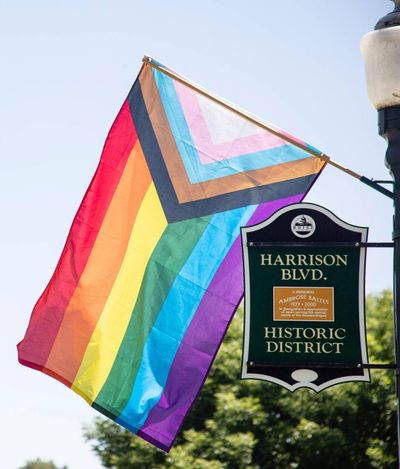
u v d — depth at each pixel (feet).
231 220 38.78
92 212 39.17
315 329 33.37
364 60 34.53
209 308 38.37
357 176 35.17
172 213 39.01
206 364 38.09
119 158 39.32
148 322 38.47
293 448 95.04
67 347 38.70
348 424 94.63
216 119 39.34
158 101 39.47
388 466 92.84
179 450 93.04
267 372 33.24
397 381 32.71
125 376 38.24
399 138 33.94
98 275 38.88
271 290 33.65
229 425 93.81
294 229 33.96
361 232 33.78
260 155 39.04
